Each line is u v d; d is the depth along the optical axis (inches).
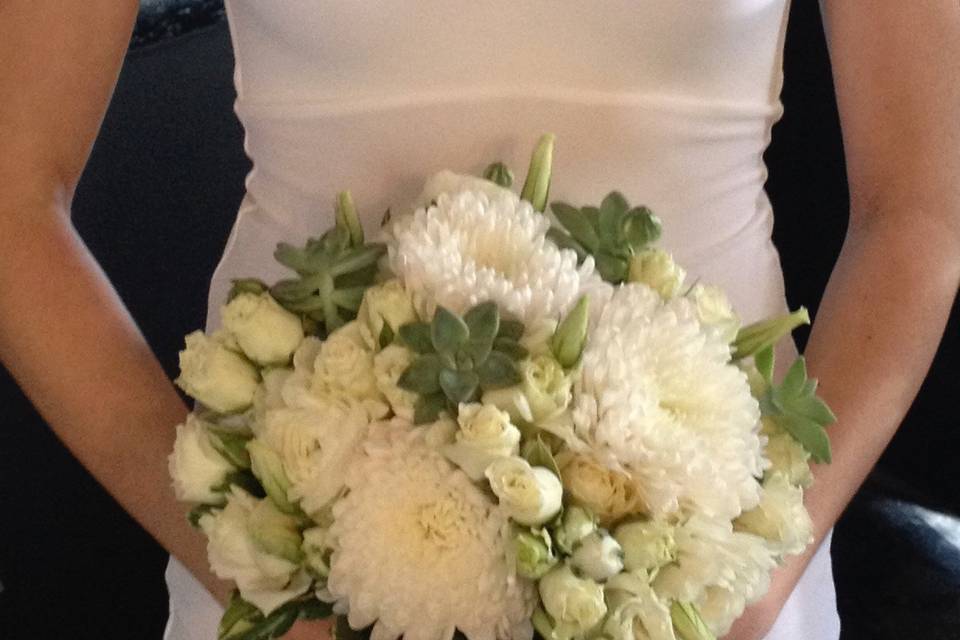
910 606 37.9
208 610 32.4
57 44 28.0
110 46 28.9
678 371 18.0
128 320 29.6
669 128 28.4
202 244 55.8
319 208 29.9
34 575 47.1
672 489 17.0
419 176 28.8
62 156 28.9
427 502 17.2
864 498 41.9
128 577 48.4
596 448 17.2
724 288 30.7
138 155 54.0
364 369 18.2
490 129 28.0
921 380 29.1
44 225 28.2
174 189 55.1
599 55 27.1
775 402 20.4
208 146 55.9
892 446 43.6
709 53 27.7
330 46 27.2
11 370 28.8
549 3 26.1
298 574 19.1
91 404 27.8
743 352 20.7
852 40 29.1
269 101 29.4
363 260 20.2
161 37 54.0
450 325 17.2
